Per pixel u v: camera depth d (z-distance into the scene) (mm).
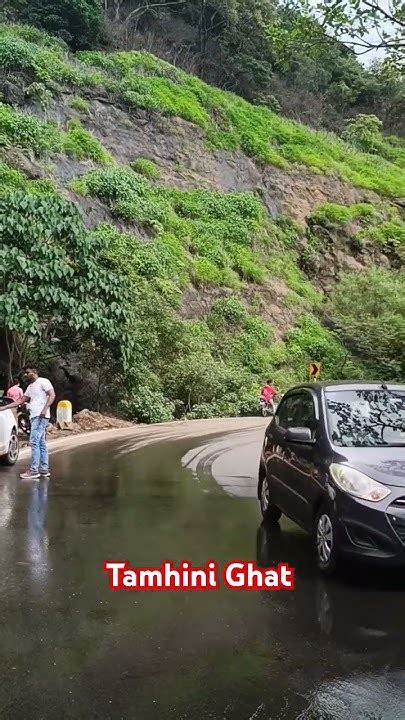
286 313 34125
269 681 3785
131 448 14422
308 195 41938
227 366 27297
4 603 4969
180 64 46625
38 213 17984
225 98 44094
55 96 33812
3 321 16453
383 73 10805
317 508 6105
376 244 41531
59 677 3795
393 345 33438
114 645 4250
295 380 30375
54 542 6645
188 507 8414
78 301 18078
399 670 3951
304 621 4727
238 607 4984
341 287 36500
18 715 3369
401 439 6348
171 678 3803
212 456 13289
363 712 3449
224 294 31578
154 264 26875
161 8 49656
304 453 6625
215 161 38656
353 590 5438
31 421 10453
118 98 36812
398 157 54219
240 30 50031
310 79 55031
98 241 18984
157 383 22672
